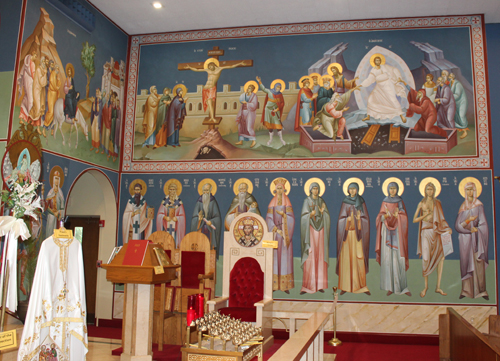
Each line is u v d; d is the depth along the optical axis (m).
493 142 8.03
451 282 7.79
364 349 7.36
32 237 6.52
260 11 8.52
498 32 8.37
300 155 8.59
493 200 7.88
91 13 8.12
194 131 9.07
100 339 7.48
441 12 8.38
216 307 6.41
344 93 8.63
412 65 8.48
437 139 8.21
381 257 8.05
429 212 8.03
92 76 8.27
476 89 8.23
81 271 5.06
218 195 8.76
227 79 9.10
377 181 8.27
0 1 6.57
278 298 8.26
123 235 8.98
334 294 7.67
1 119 6.17
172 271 5.57
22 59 6.41
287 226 8.41
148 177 9.09
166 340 7.05
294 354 3.07
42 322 4.54
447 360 6.34
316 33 8.91
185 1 8.19
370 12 8.48
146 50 9.52
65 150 7.43
